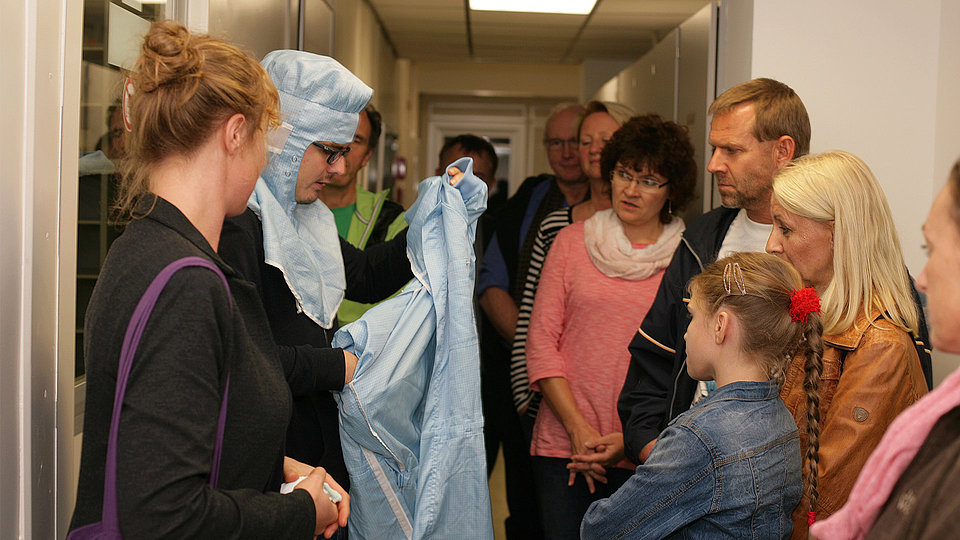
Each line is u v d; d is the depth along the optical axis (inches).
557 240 93.7
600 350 86.1
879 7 88.4
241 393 38.7
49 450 47.3
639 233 88.9
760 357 52.8
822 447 54.6
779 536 52.0
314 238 60.3
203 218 39.5
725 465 50.3
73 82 49.2
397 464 58.9
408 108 293.1
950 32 86.0
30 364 44.8
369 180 180.1
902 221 89.6
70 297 49.6
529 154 332.2
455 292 60.4
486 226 131.7
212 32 69.7
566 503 87.7
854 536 35.4
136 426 33.8
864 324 55.5
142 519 33.3
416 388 59.8
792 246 59.6
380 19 197.5
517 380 103.4
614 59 242.8
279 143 53.9
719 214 75.1
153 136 38.5
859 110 88.9
